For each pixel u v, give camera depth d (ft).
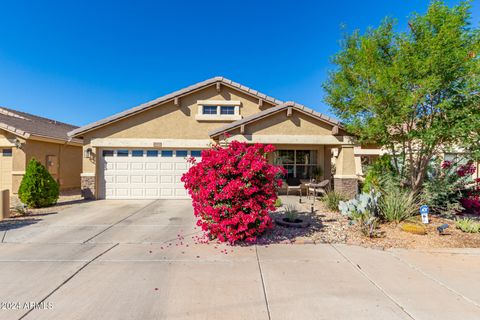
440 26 25.70
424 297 12.64
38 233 23.32
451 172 31.94
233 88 48.57
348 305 11.93
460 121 24.97
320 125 40.86
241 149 22.04
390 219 25.35
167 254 18.21
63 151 58.23
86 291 13.02
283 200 42.60
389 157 33.71
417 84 25.84
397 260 17.22
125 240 21.35
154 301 12.17
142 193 44.80
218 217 20.31
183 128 46.39
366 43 30.55
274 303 12.09
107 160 44.47
